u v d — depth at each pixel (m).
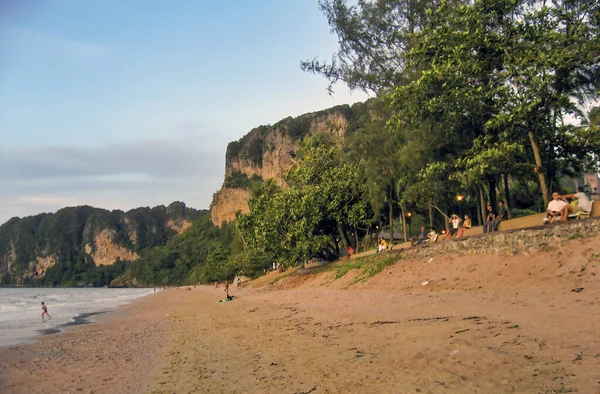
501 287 13.54
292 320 14.92
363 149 33.94
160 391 7.79
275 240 41.59
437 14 20.31
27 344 16.48
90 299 70.44
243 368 8.70
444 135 24.06
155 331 18.36
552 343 6.84
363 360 7.70
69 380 9.84
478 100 19.09
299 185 43.94
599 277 11.02
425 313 11.36
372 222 36.34
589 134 19.34
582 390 5.01
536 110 18.08
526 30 18.56
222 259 100.75
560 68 17.53
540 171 18.03
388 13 32.34
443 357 6.94
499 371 5.96
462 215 36.34
